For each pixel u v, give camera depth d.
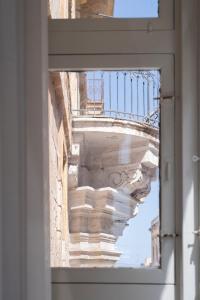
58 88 2.34
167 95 2.27
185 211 2.20
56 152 2.33
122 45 2.28
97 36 2.28
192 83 2.21
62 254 2.28
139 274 2.25
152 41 2.28
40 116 2.05
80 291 2.24
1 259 1.95
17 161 2.01
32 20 2.06
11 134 2.00
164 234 2.25
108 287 2.24
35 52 2.06
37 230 2.03
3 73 1.98
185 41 2.22
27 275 2.01
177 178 2.26
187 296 2.18
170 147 2.28
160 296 2.23
